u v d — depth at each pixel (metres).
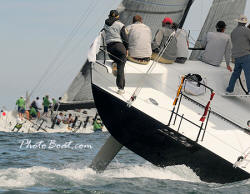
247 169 25.36
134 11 61.69
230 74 31.84
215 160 25.44
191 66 31.88
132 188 24.48
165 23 31.06
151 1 59.81
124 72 28.61
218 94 30.70
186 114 27.86
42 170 27.81
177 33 31.94
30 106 76.69
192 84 29.80
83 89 65.31
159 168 29.75
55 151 42.72
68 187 24.11
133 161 36.88
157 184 25.64
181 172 27.39
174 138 25.62
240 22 30.08
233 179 25.94
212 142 26.05
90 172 28.61
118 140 28.19
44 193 22.55
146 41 29.50
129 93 27.64
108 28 27.52
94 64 27.48
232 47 30.20
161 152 27.05
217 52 32.81
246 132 28.00
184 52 32.19
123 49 27.17
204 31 42.03
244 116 29.53
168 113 27.12
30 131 72.06
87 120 79.69
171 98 28.77
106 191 23.47
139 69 29.17
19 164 33.47
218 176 26.14
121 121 26.88
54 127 76.31
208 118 26.28
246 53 29.61
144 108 26.59
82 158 37.62
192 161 26.34
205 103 29.77
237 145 26.55
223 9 41.75
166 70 29.86
